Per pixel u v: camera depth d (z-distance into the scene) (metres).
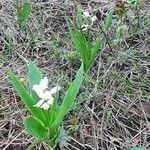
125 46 0.40
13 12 0.45
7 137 0.32
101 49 0.39
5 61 0.39
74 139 0.31
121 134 0.32
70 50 0.39
